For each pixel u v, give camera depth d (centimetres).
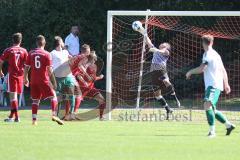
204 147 3856
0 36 8731
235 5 8588
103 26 8594
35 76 5050
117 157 3416
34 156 3416
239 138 4347
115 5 8612
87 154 3512
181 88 8206
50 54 5300
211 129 4462
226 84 4575
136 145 3909
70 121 5566
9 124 5150
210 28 8294
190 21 8250
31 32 8575
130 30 8100
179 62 8256
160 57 6222
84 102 7881
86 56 5784
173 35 8231
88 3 8562
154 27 7969
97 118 5909
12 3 8731
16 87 5362
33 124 5131
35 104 5128
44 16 8531
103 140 4134
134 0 8588
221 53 8375
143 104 7469
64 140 4103
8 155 3444
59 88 5619
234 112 6881
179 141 4131
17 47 5356
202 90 8188
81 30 8569
